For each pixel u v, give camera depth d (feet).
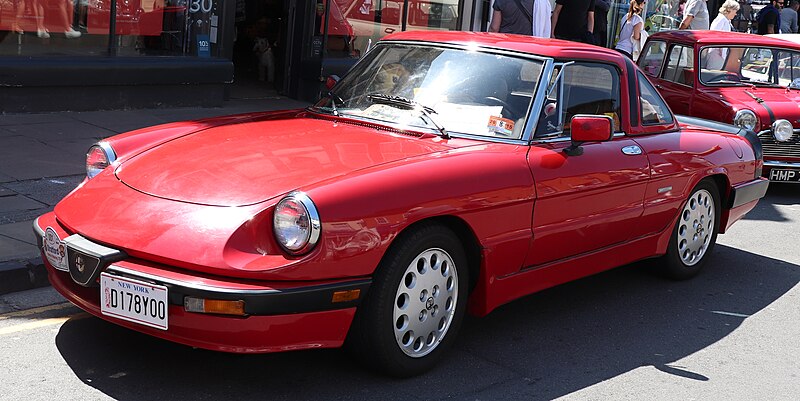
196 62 36.37
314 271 12.87
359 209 13.25
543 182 16.08
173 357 14.90
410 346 14.53
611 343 17.38
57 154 26.99
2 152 26.55
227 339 12.70
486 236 15.20
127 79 34.14
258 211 13.08
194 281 12.55
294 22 41.75
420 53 18.08
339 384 14.30
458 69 17.38
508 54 17.49
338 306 13.19
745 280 22.40
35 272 17.81
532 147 16.42
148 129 16.94
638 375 15.93
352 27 43.52
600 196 17.51
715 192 21.80
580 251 17.65
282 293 12.60
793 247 26.11
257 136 16.03
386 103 17.17
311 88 42.06
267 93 42.63
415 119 16.56
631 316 19.01
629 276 21.80
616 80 18.78
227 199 13.47
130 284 12.87
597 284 21.01
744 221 28.94
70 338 15.40
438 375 15.08
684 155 20.10
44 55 32.30
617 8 63.10
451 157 15.06
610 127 16.56
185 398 13.50
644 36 51.31
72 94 32.78
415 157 14.94
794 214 30.50
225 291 12.41
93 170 15.96
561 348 16.88
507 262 15.83
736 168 22.09
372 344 13.91
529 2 39.29
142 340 15.51
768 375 16.49
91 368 14.28
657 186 19.25
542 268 16.76
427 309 14.61
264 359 15.06
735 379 16.17
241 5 47.03
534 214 16.03
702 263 22.06
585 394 14.92
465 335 17.11
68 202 14.75
